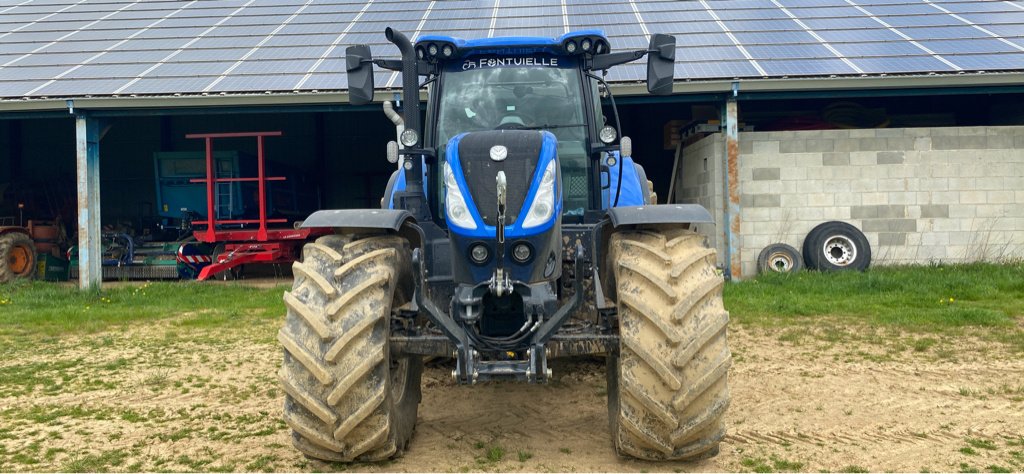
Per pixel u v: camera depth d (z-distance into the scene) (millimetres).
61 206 17938
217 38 14203
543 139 3836
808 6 14641
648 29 13422
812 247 12031
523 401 5094
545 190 3674
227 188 15094
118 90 11453
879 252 12336
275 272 17094
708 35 13023
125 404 5125
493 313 3863
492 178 3684
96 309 9711
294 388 3438
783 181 12398
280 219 15680
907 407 4809
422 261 3744
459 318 3684
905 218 12297
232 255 14477
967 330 7277
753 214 12406
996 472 3676
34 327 8367
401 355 3824
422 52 4816
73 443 4281
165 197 15609
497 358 3744
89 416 4840
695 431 3449
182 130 19141
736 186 11539
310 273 3619
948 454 3938
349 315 3465
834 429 4379
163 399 5254
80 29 15266
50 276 15719
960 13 13773
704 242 3934
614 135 4406
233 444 4242
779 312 8438
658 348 3395
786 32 13055
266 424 4637
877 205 12320
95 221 11930
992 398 4992
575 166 4793
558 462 3850
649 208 3773
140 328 8375
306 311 3484
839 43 12398
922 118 15398
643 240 3779
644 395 3395
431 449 4094
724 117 11688
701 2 15297
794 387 5336
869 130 12312
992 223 12242
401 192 4605
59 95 11305
